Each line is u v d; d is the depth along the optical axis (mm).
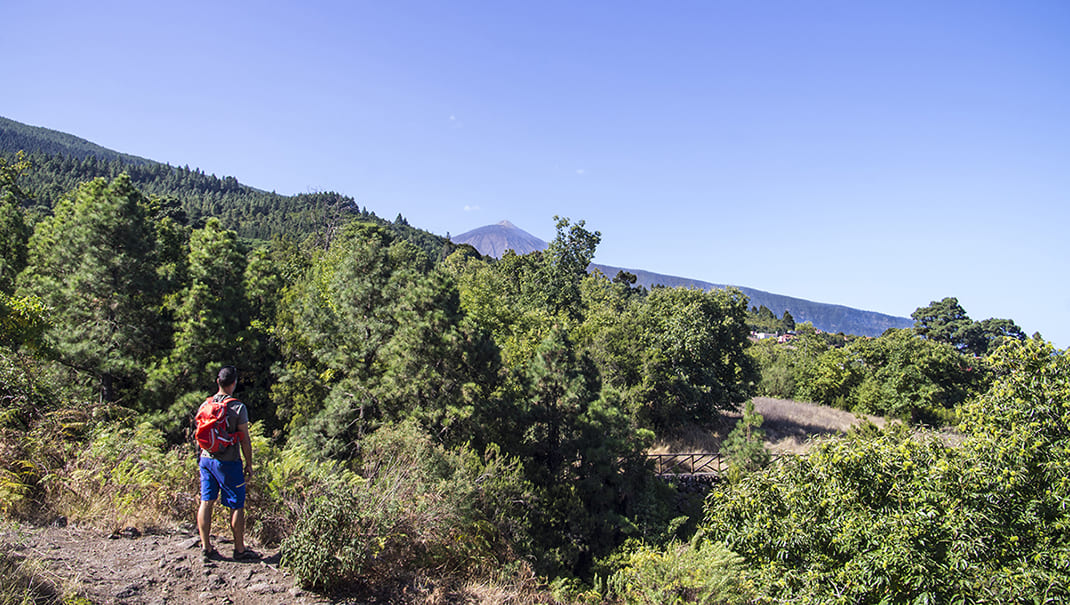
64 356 17000
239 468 5426
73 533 5277
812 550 8609
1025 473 7637
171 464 6805
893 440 9367
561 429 17766
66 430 6973
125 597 4309
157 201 56062
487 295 35844
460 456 11945
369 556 5695
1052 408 7898
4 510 5207
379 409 16844
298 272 38469
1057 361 8297
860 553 7879
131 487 6152
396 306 18531
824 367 52219
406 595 5797
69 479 5961
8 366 7285
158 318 20703
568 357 18359
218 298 21125
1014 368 8773
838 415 45375
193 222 77750
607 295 64250
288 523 6285
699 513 21203
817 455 9203
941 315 102875
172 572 4934
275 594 5066
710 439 33062
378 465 9633
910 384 44938
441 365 16562
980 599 6742
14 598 3678
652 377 30719
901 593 7406
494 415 16516
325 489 6625
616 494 18453
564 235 55875
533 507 13539
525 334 29141
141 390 18719
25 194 36625
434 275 18406
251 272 24766
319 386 19281
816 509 8742
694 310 36031
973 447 8273
